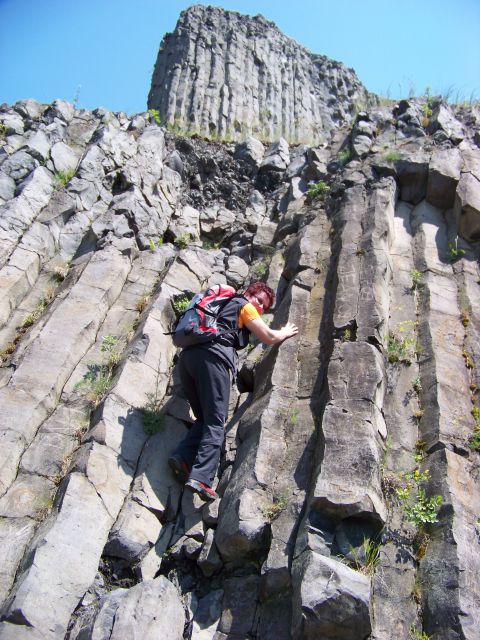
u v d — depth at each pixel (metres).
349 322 5.49
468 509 4.36
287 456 4.76
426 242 6.66
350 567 4.01
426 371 5.34
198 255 7.34
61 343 5.73
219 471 5.05
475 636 3.71
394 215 7.01
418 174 7.21
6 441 4.83
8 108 8.89
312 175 8.44
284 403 5.12
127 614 3.84
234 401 5.66
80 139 8.57
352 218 6.74
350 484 4.23
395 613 3.91
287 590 4.06
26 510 4.52
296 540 4.17
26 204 7.14
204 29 12.38
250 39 12.69
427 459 4.72
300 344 5.64
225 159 9.24
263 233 7.83
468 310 5.97
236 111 11.05
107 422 5.08
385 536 4.26
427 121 8.08
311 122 12.19
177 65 11.62
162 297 6.38
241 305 5.24
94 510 4.54
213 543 4.46
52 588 4.02
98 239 7.09
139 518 4.62
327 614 3.73
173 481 5.01
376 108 8.43
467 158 7.38
